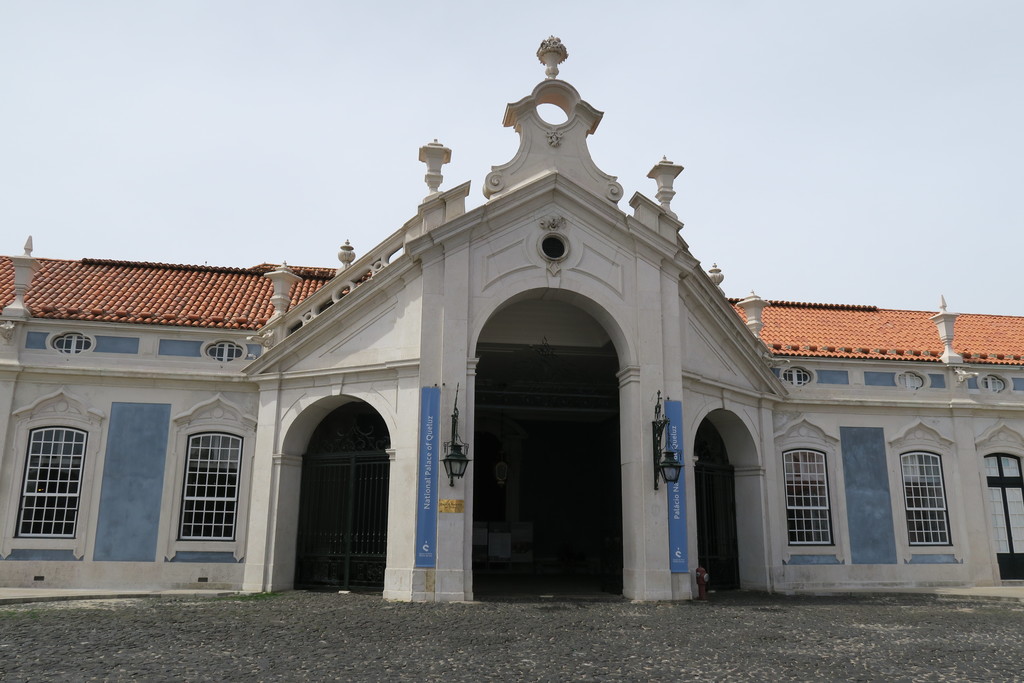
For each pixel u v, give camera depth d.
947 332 21.56
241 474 17.41
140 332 17.83
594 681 8.03
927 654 9.97
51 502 16.80
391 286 16.22
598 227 16.56
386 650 9.55
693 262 17.09
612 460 17.81
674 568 15.44
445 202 16.34
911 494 20.28
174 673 8.07
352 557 16.64
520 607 13.89
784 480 19.64
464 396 15.12
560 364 18.77
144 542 16.83
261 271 22.67
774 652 9.92
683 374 16.83
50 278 20.05
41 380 17.17
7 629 10.77
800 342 22.05
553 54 17.69
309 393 16.84
